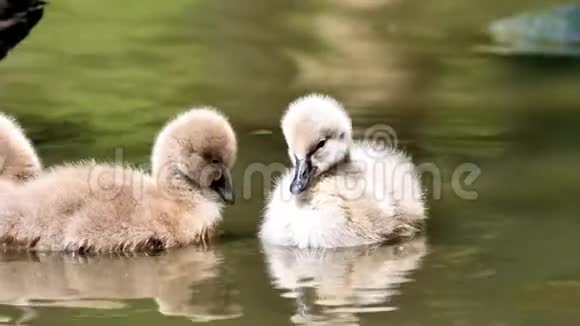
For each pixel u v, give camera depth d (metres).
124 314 10.56
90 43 22.72
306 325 10.20
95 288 11.38
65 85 19.44
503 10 26.58
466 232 13.12
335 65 21.44
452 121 17.55
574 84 19.91
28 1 16.19
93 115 17.62
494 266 11.94
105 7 25.89
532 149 16.08
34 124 17.05
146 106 18.22
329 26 25.03
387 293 11.13
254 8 26.56
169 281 11.63
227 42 23.16
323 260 12.41
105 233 12.73
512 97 19.03
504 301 10.82
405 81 20.14
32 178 13.55
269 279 11.67
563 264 11.94
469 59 21.94
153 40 23.12
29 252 12.81
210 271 11.98
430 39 23.77
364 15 26.19
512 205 13.96
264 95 19.08
